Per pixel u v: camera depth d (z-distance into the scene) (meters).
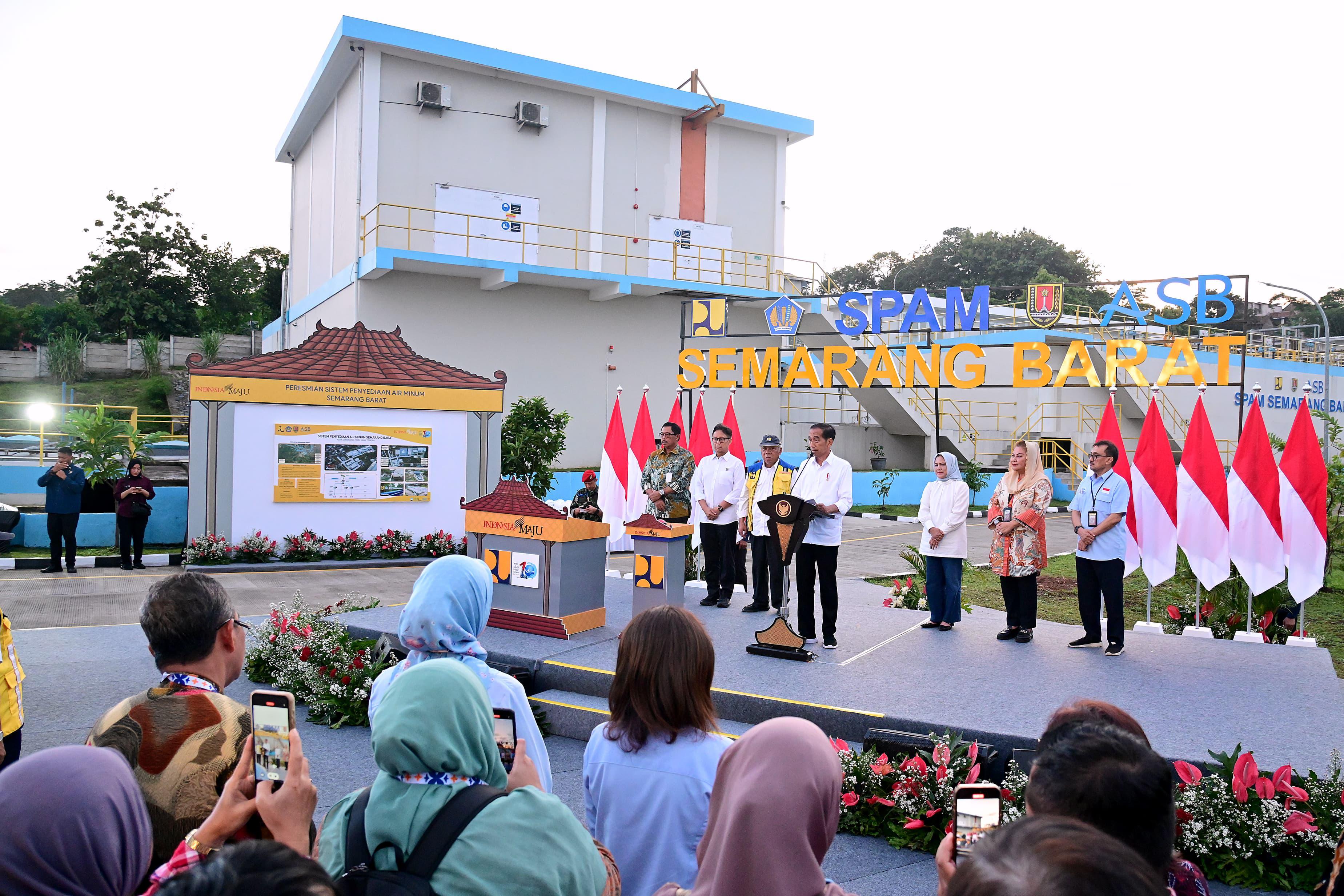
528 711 3.15
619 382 24.83
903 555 11.07
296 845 2.10
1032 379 10.93
